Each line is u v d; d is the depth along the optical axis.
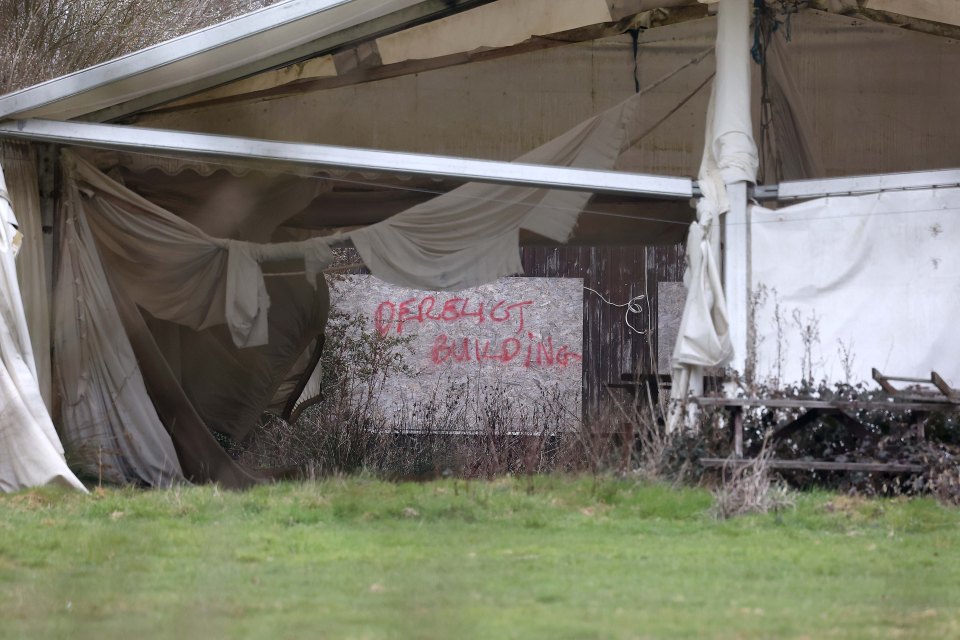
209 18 81.56
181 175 51.94
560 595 23.50
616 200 56.94
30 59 70.81
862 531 32.38
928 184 45.19
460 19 51.16
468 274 49.12
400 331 79.75
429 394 77.81
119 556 27.48
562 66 54.94
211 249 48.94
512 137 54.44
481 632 20.31
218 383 58.41
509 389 79.62
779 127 51.56
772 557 28.34
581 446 45.09
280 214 53.03
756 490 35.31
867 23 55.19
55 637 20.11
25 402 40.53
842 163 55.19
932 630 20.95
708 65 55.44
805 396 39.53
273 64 47.09
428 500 35.06
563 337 81.06
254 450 58.66
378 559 27.23
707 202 45.47
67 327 46.38
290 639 19.73
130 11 77.06
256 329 49.19
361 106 53.34
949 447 37.91
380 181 54.12
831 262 45.50
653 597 23.53
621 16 53.00
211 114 51.91
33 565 26.77
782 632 20.64
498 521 33.03
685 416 41.75
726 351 44.09
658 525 33.09
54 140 45.12
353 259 78.12
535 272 81.81
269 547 28.61
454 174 46.06
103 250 49.09
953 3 49.94
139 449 46.03
